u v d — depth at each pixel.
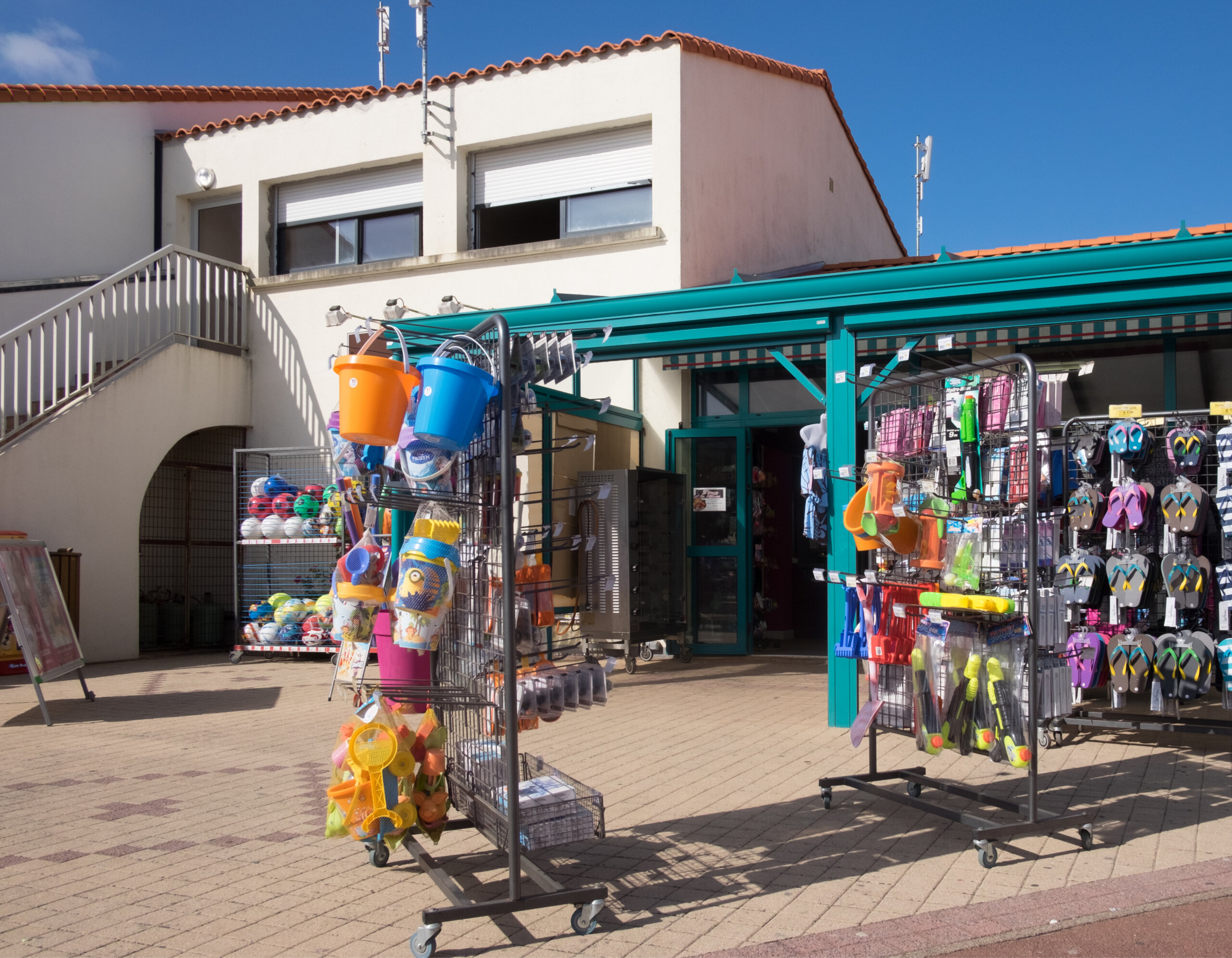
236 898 3.73
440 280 11.82
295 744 6.54
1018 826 4.07
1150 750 6.18
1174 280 6.07
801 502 12.78
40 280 12.96
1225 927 3.36
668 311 7.29
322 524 10.38
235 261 13.59
